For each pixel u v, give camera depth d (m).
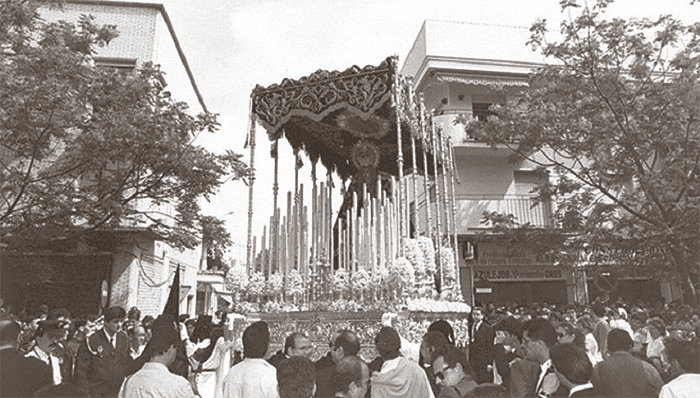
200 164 13.36
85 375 6.77
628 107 16.81
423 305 8.96
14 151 13.19
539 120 17.34
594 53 16.84
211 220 15.17
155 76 14.03
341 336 5.32
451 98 23.92
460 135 23.14
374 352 8.69
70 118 11.39
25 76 10.95
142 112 12.71
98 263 18.89
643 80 16.97
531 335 5.57
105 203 12.90
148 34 21.05
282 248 10.59
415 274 9.27
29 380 4.58
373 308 8.91
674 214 16.03
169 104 14.03
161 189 14.80
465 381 4.70
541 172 19.52
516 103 20.44
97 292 18.67
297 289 10.12
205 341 9.64
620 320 11.13
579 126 17.02
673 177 15.94
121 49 20.72
